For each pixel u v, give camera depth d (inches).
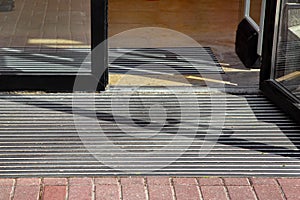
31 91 161.8
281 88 155.1
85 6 157.9
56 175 122.2
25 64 163.5
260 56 176.7
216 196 115.4
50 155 130.2
